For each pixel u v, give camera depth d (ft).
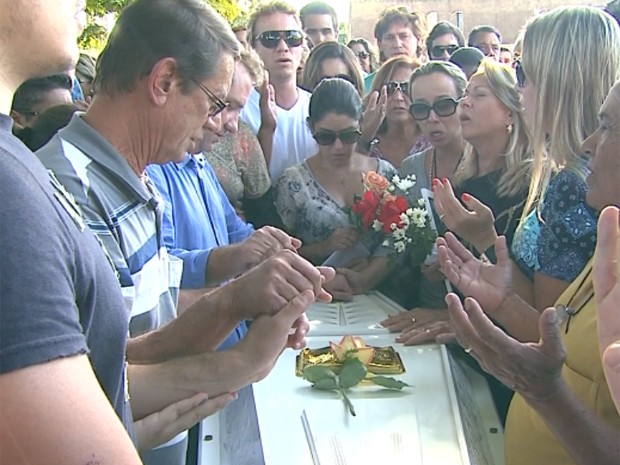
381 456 4.58
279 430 4.93
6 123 2.51
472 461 4.66
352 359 5.77
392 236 8.02
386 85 11.23
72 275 2.47
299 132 11.10
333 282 8.18
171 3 4.89
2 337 2.15
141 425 4.52
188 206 7.11
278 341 4.92
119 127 4.89
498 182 7.61
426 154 9.39
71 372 2.25
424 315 7.07
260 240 6.86
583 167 5.47
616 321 3.28
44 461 2.17
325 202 9.30
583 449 4.05
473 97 7.75
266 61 11.24
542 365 4.01
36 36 2.53
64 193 2.60
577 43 5.59
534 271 5.85
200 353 5.02
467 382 6.42
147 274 5.07
